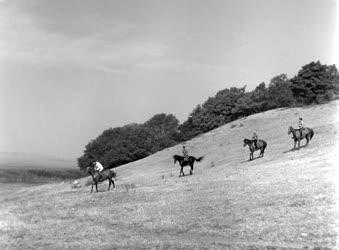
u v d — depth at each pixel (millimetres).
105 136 143500
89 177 93500
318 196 38469
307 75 113625
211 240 30609
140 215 40688
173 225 36031
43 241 32750
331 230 30062
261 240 29750
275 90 130625
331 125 82438
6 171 148750
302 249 26375
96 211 44375
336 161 52750
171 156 102562
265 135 93000
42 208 50281
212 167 72625
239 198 42375
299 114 103562
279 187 44156
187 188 52031
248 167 61875
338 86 116750
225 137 103875
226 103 133375
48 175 152500
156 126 174000
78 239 33031
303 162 55844
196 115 137250
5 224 40688
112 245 29844
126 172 97062
